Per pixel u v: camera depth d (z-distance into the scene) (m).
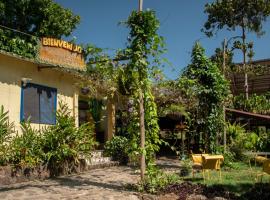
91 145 13.95
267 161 10.55
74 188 10.59
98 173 13.51
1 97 12.58
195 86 15.93
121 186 10.95
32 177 11.77
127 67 10.59
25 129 12.41
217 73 16.27
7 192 9.83
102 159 15.55
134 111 10.87
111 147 16.27
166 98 17.23
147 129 10.78
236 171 14.16
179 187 10.46
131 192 10.12
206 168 11.69
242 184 11.27
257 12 38.62
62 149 12.57
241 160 17.34
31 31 23.91
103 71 11.16
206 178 12.30
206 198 9.69
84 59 15.05
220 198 9.66
